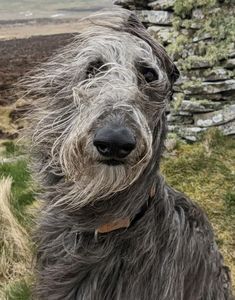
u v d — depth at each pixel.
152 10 0.77
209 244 0.45
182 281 0.41
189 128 0.76
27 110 0.41
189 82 0.76
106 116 0.34
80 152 0.35
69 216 0.40
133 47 0.38
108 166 0.35
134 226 0.39
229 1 0.74
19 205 0.71
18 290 0.58
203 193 0.69
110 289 0.40
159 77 0.38
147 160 0.35
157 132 0.37
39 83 0.40
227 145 0.75
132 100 0.35
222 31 0.74
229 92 0.75
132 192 0.38
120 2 0.79
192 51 0.75
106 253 0.39
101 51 0.38
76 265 0.40
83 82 0.36
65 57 0.39
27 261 0.61
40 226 0.43
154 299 0.40
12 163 0.85
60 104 0.38
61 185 0.39
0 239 0.64
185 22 0.75
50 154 0.38
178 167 0.73
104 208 0.38
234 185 0.70
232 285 0.56
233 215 0.66
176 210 0.43
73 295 0.41
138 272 0.40
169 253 0.41
